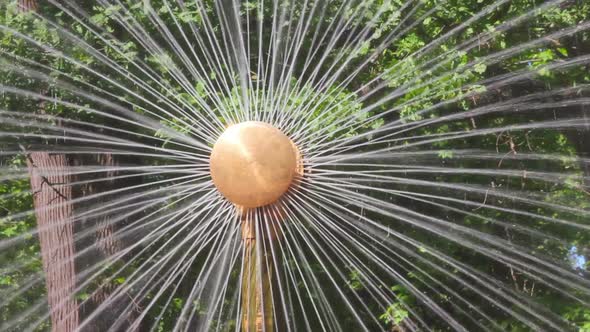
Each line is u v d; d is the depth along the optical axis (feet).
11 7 23.11
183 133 19.98
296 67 23.12
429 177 23.71
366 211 21.71
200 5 22.38
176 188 18.74
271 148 17.33
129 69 23.25
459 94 22.95
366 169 20.85
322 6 23.25
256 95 18.15
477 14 22.91
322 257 23.17
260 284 17.56
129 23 23.35
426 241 24.04
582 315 24.44
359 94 23.48
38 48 23.26
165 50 23.36
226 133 17.42
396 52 23.97
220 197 18.16
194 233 18.88
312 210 18.04
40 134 23.25
